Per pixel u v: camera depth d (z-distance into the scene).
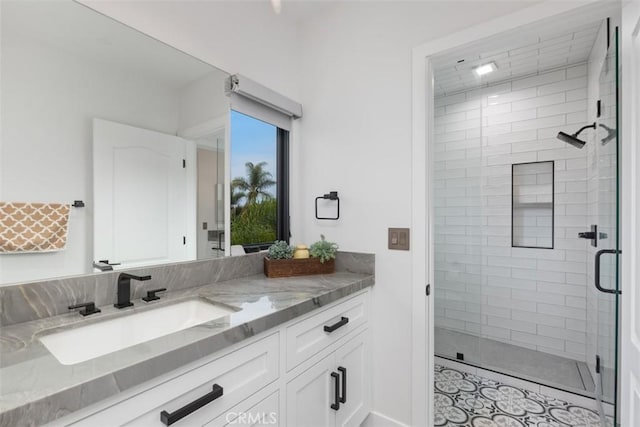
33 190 0.97
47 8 1.00
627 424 0.88
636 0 0.81
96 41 1.11
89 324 0.93
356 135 1.71
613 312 1.38
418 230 1.50
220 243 1.53
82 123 1.08
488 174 2.74
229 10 1.55
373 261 1.63
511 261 2.65
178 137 1.36
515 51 2.16
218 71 1.50
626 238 0.89
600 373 1.72
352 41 1.73
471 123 2.76
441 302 2.87
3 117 0.91
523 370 2.22
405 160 1.54
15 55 0.94
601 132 1.64
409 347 1.52
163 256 1.30
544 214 2.52
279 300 1.13
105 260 1.12
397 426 1.55
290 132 1.93
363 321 1.55
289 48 1.90
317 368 1.21
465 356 2.44
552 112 2.46
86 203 1.08
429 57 1.49
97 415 0.60
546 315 2.51
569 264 2.41
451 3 1.42
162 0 1.29
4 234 0.91
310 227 1.89
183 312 1.18
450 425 1.69
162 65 1.30
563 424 1.69
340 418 1.36
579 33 1.92
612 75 1.25
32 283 0.93
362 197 1.68
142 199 1.24
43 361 0.66
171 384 0.72
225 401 0.84
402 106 1.55
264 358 0.97
